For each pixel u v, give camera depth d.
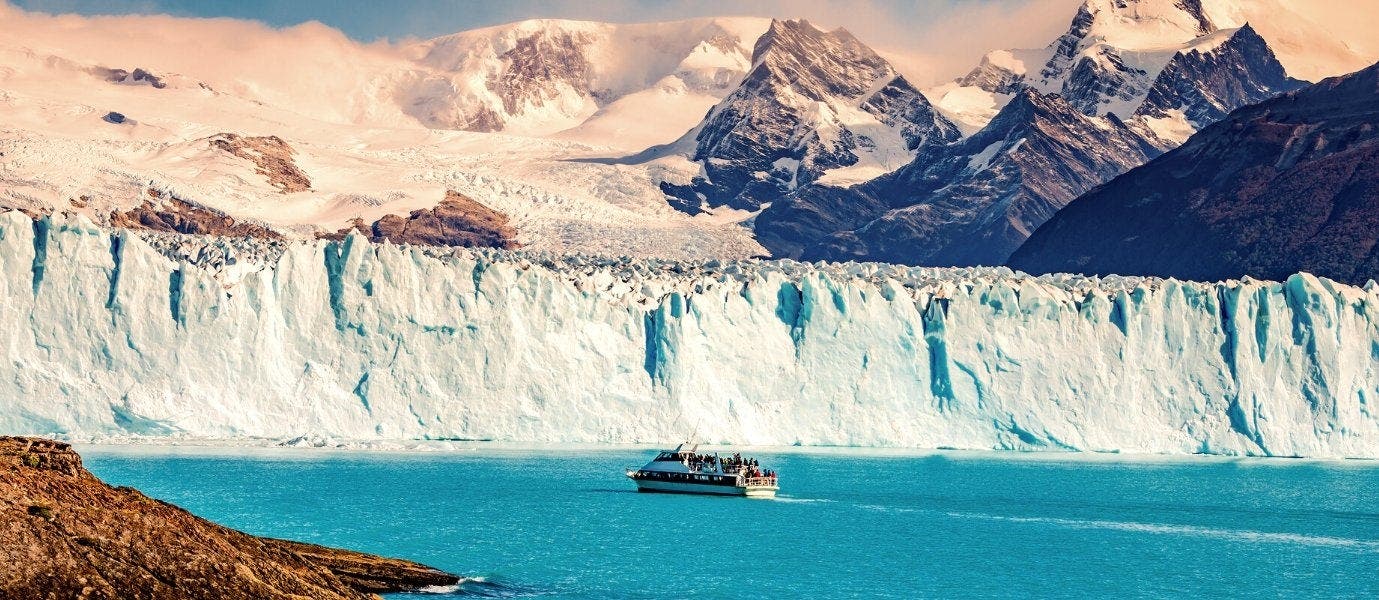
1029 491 192.50
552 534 147.25
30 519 81.25
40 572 79.62
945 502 179.38
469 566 128.50
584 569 129.00
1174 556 144.00
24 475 84.12
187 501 159.12
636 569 130.00
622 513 162.25
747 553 139.88
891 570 133.88
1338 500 187.12
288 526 146.38
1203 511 175.38
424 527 149.12
